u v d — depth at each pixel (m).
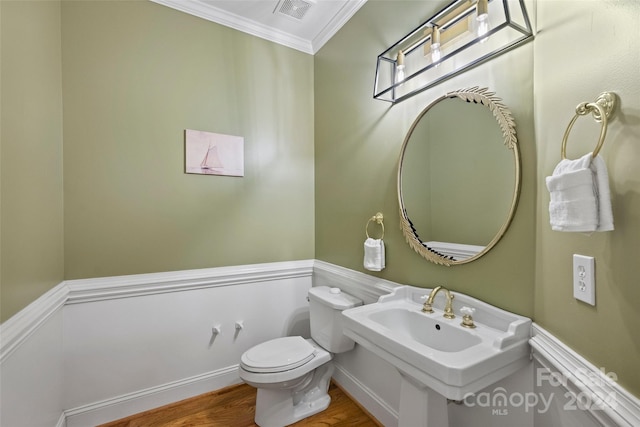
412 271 1.57
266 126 2.31
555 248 0.90
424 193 1.48
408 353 1.02
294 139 2.43
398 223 1.65
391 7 1.71
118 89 1.79
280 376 1.60
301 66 2.47
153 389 1.88
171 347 1.94
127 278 1.81
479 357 0.94
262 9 2.09
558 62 0.88
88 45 1.72
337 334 1.81
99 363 1.74
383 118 1.76
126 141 1.82
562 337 0.87
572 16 0.82
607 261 0.69
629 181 0.62
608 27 0.68
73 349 1.67
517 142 1.08
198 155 2.03
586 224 0.66
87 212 1.71
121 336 1.80
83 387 1.69
